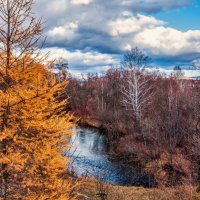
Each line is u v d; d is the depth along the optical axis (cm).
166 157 2703
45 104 639
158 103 4303
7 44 614
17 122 622
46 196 625
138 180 2339
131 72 4306
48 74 647
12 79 618
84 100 5750
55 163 661
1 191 602
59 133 659
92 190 1520
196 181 2173
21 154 605
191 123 3183
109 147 3388
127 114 4272
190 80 6381
